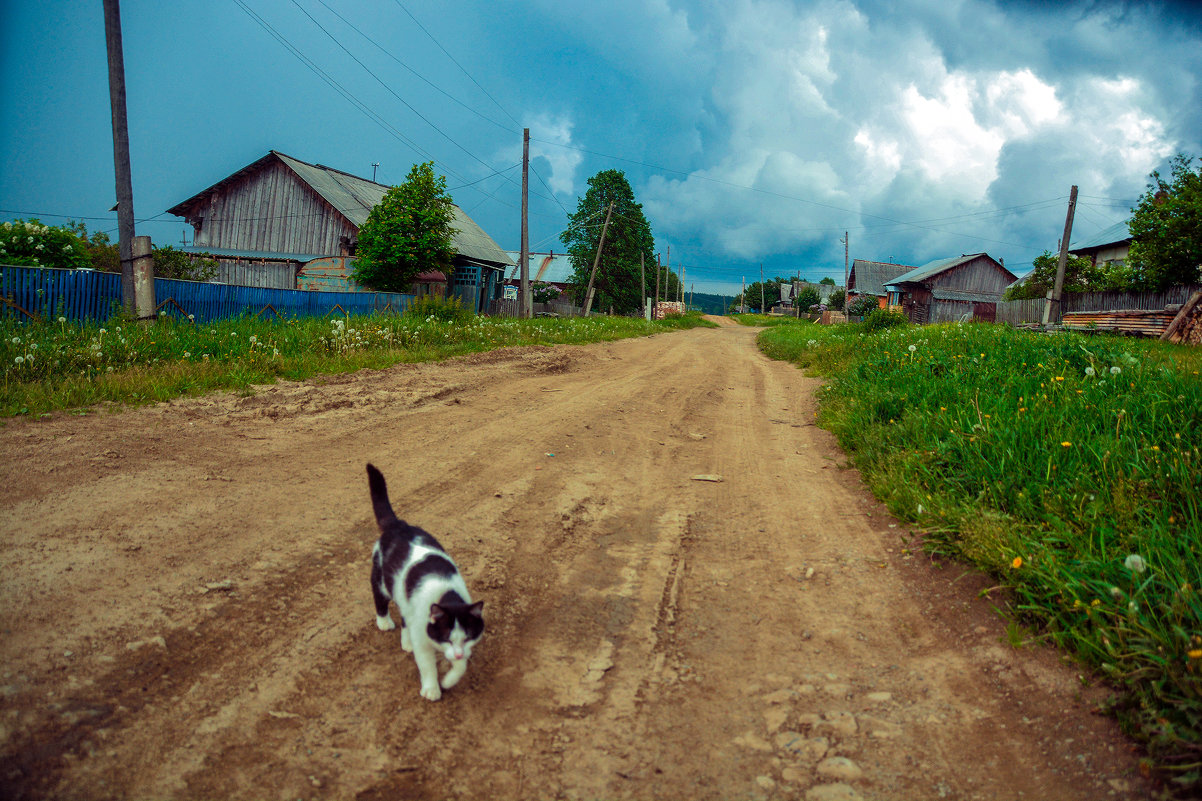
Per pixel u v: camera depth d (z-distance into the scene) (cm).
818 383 1315
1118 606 308
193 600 339
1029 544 377
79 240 1355
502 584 395
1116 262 3225
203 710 263
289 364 1002
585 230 5159
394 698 285
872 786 241
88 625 306
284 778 233
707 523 516
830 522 512
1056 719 272
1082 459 470
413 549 313
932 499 479
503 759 253
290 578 375
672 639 348
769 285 10656
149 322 1097
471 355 1402
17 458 519
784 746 264
